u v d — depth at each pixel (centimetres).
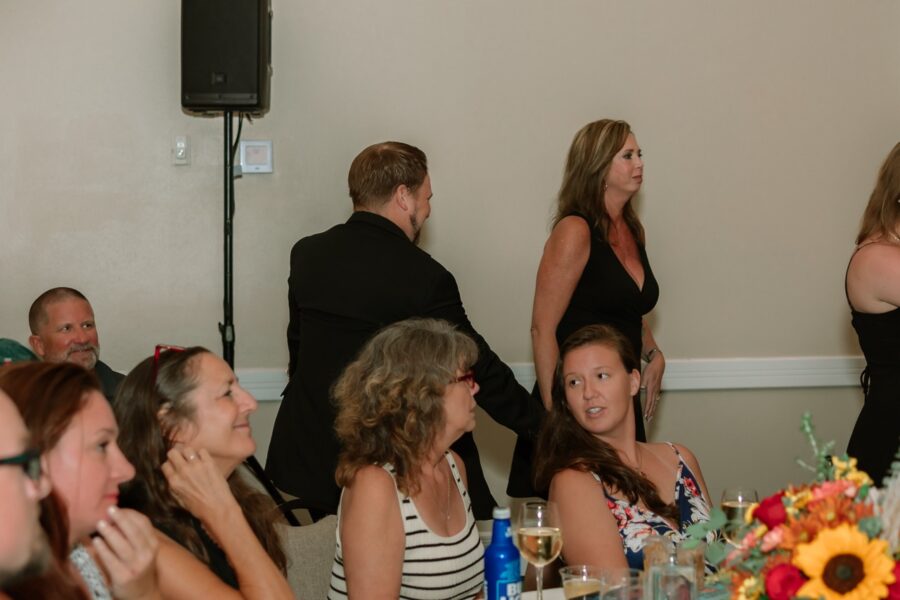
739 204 594
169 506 264
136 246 561
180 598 246
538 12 574
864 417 400
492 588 262
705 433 600
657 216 590
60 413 201
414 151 430
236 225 565
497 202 577
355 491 299
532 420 421
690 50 584
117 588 219
